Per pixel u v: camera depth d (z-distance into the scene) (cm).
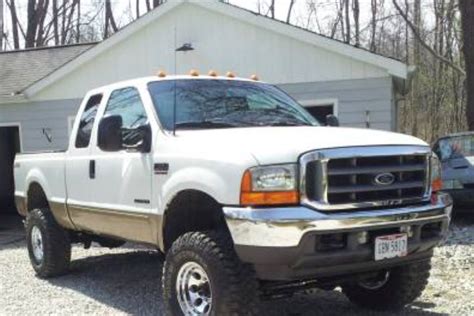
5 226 1377
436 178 494
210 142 473
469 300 601
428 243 474
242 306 445
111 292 662
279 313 564
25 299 641
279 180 420
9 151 1741
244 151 437
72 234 736
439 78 3078
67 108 1559
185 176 472
